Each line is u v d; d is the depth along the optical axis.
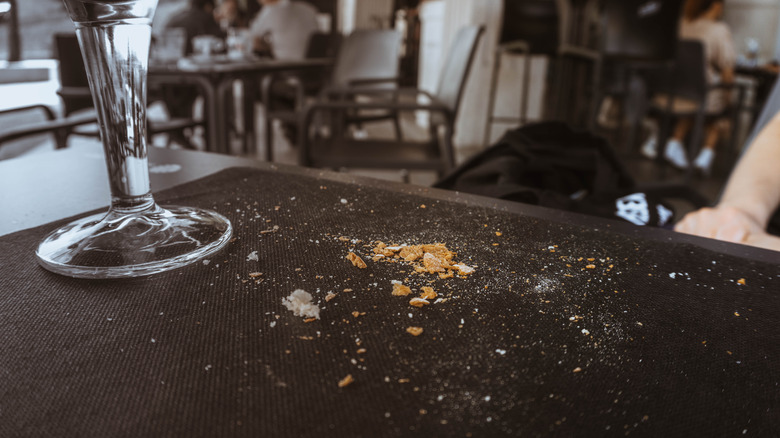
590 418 0.14
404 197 0.32
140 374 0.16
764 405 0.15
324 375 0.16
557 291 0.21
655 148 2.42
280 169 0.37
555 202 0.43
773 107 0.65
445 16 2.79
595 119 2.12
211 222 0.27
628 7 1.96
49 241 0.25
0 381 0.16
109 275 0.22
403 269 0.23
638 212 0.47
